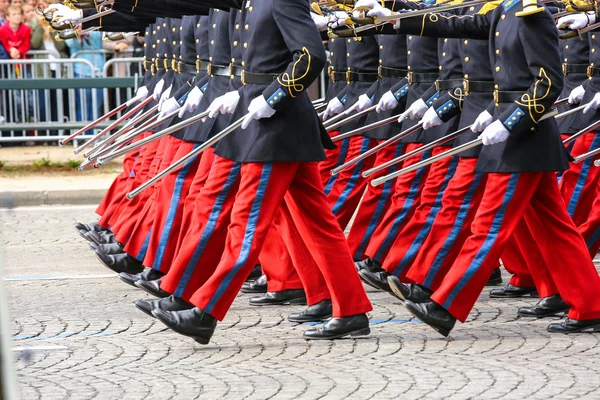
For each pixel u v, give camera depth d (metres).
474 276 14.85
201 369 13.69
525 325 16.00
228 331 15.87
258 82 14.63
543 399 12.03
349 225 26.39
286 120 14.38
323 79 35.91
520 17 14.34
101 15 21.28
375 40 20.47
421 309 14.91
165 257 18.34
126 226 20.44
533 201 15.19
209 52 17.34
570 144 20.30
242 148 14.49
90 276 20.84
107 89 37.38
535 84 14.24
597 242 18.50
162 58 21.53
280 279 17.88
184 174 18.22
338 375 13.22
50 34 37.34
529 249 16.50
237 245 14.42
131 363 14.08
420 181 18.66
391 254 18.06
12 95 37.03
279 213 16.05
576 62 20.78
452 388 12.53
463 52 16.59
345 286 14.99
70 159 36.16
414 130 18.14
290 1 14.17
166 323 14.44
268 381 13.02
